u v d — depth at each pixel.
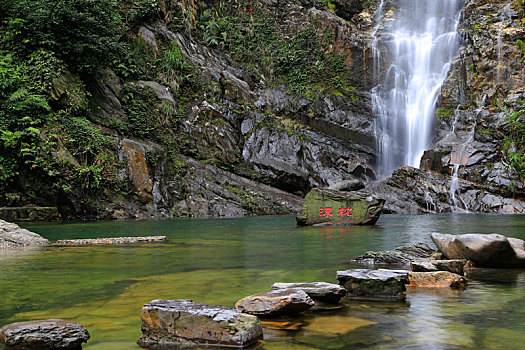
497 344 2.39
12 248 7.49
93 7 20.00
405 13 36.56
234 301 3.40
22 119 16.33
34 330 2.40
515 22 31.05
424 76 33.25
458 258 5.51
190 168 22.33
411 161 31.86
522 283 4.25
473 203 23.92
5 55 18.28
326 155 27.58
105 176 17.95
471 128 28.66
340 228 12.38
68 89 18.47
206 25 30.20
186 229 12.05
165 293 3.73
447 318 2.94
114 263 5.61
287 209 22.25
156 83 23.97
